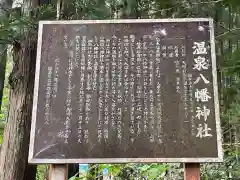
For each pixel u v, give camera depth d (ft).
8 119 14.34
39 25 12.48
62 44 12.33
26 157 14.20
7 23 13.29
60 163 10.99
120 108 11.58
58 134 11.32
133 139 11.21
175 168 18.74
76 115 11.53
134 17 14.89
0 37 13.83
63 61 12.12
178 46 12.17
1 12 14.15
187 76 11.82
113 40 12.35
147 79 11.87
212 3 14.47
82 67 12.07
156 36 12.32
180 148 11.04
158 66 12.00
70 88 11.82
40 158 11.03
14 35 13.97
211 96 11.57
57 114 11.53
